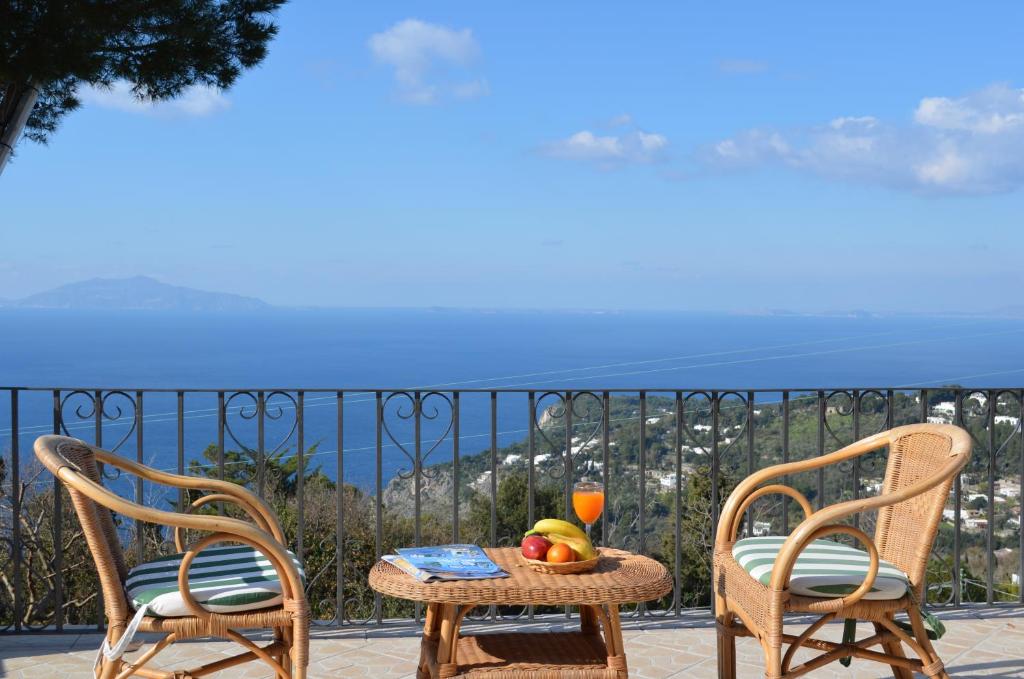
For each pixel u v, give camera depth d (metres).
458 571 2.49
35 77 3.80
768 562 2.64
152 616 2.35
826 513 2.39
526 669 2.48
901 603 2.49
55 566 3.71
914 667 2.54
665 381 41.50
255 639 3.59
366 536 5.17
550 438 3.87
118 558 2.59
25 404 40.81
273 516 2.80
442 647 2.45
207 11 4.36
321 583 4.91
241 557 2.67
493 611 3.92
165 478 2.69
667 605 4.29
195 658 3.40
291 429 3.77
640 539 3.97
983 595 4.23
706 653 3.53
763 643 2.50
